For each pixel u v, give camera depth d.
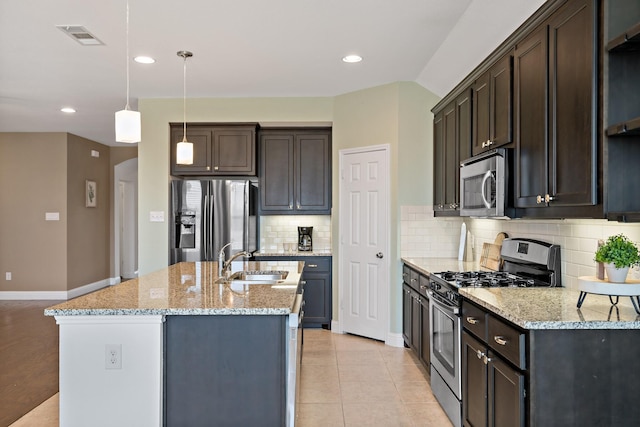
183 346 2.22
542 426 1.91
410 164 4.68
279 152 5.61
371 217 4.91
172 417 2.21
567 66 2.15
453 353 2.90
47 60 3.99
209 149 5.36
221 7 3.01
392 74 4.45
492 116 3.07
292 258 5.34
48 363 4.21
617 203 1.91
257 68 4.26
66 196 7.14
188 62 4.08
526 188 2.57
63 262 7.16
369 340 4.91
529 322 1.91
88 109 5.72
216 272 3.58
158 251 5.28
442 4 2.98
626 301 2.33
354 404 3.32
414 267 4.12
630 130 1.78
